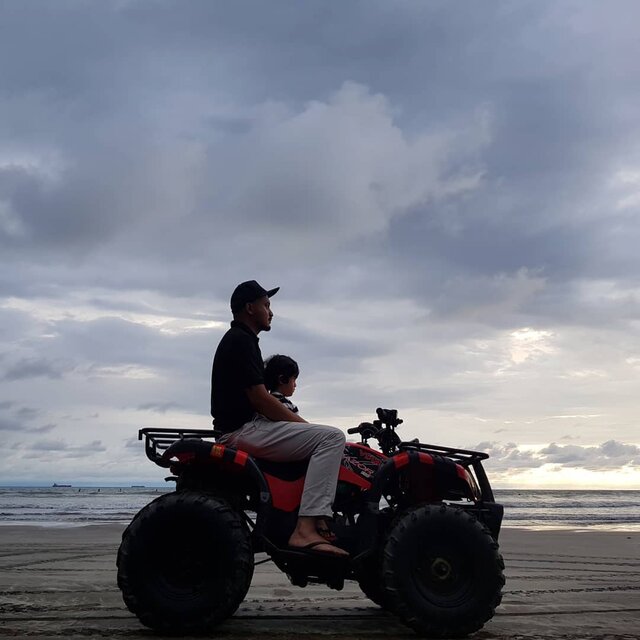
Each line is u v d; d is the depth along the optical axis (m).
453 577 3.75
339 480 4.02
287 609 4.48
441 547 3.77
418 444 4.19
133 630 3.72
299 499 3.91
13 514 24.41
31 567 6.97
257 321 4.25
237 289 4.29
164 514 3.67
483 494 4.19
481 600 3.71
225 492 4.04
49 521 18.78
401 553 3.72
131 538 3.64
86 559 7.87
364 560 3.88
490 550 3.78
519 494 82.12
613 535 13.30
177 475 4.17
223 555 3.63
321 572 3.85
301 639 3.53
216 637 3.56
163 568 3.65
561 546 10.64
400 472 4.18
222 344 4.18
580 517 25.42
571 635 3.72
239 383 4.06
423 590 3.70
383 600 4.41
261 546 3.83
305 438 3.92
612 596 5.18
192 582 3.66
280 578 6.41
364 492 4.02
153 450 4.12
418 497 4.12
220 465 3.91
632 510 34.12
